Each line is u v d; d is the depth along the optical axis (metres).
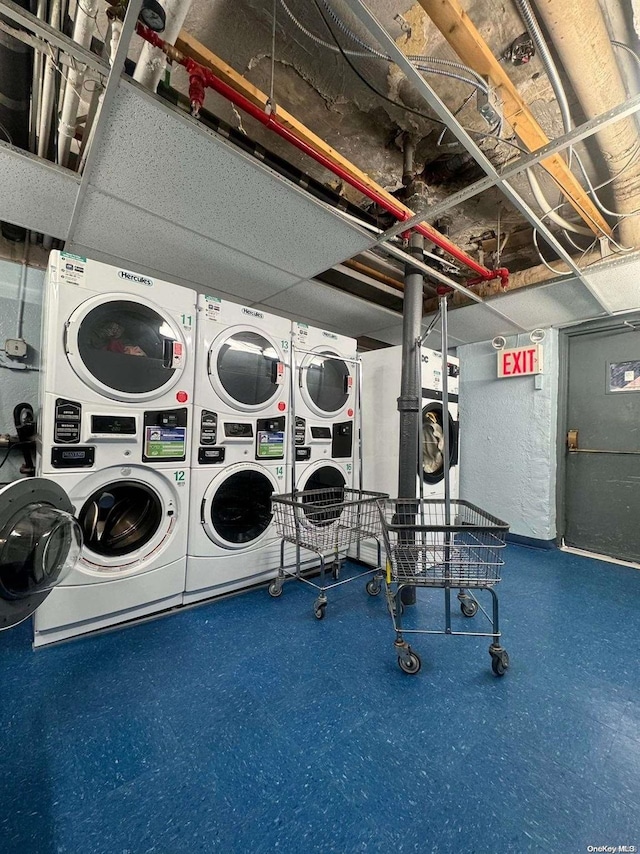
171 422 2.09
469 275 2.93
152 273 2.62
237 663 1.68
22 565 1.25
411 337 2.45
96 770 1.14
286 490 2.62
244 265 2.49
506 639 1.93
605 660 1.74
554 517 3.56
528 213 1.87
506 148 1.98
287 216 1.90
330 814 1.02
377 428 3.09
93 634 1.88
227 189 1.70
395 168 2.27
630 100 1.22
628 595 2.48
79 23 1.18
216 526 2.29
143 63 1.21
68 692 1.48
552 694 1.50
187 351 2.16
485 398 4.02
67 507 1.53
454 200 1.73
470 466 4.12
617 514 3.27
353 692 1.50
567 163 1.88
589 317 3.26
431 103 1.27
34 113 1.55
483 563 1.66
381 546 2.81
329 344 2.91
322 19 1.44
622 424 3.27
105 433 1.85
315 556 2.81
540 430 3.56
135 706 1.41
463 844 0.95
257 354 2.50
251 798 1.06
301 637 1.91
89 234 2.12
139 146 1.43
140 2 0.94
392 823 1.00
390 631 1.98
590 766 1.18
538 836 0.97
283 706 1.42
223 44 1.57
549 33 1.17
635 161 1.61
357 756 1.20
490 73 1.25
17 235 2.39
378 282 2.91
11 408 2.40
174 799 1.06
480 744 1.25
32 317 2.49
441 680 1.58
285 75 1.70
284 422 2.61
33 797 1.05
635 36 1.22
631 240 2.09
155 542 2.06
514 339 3.85
